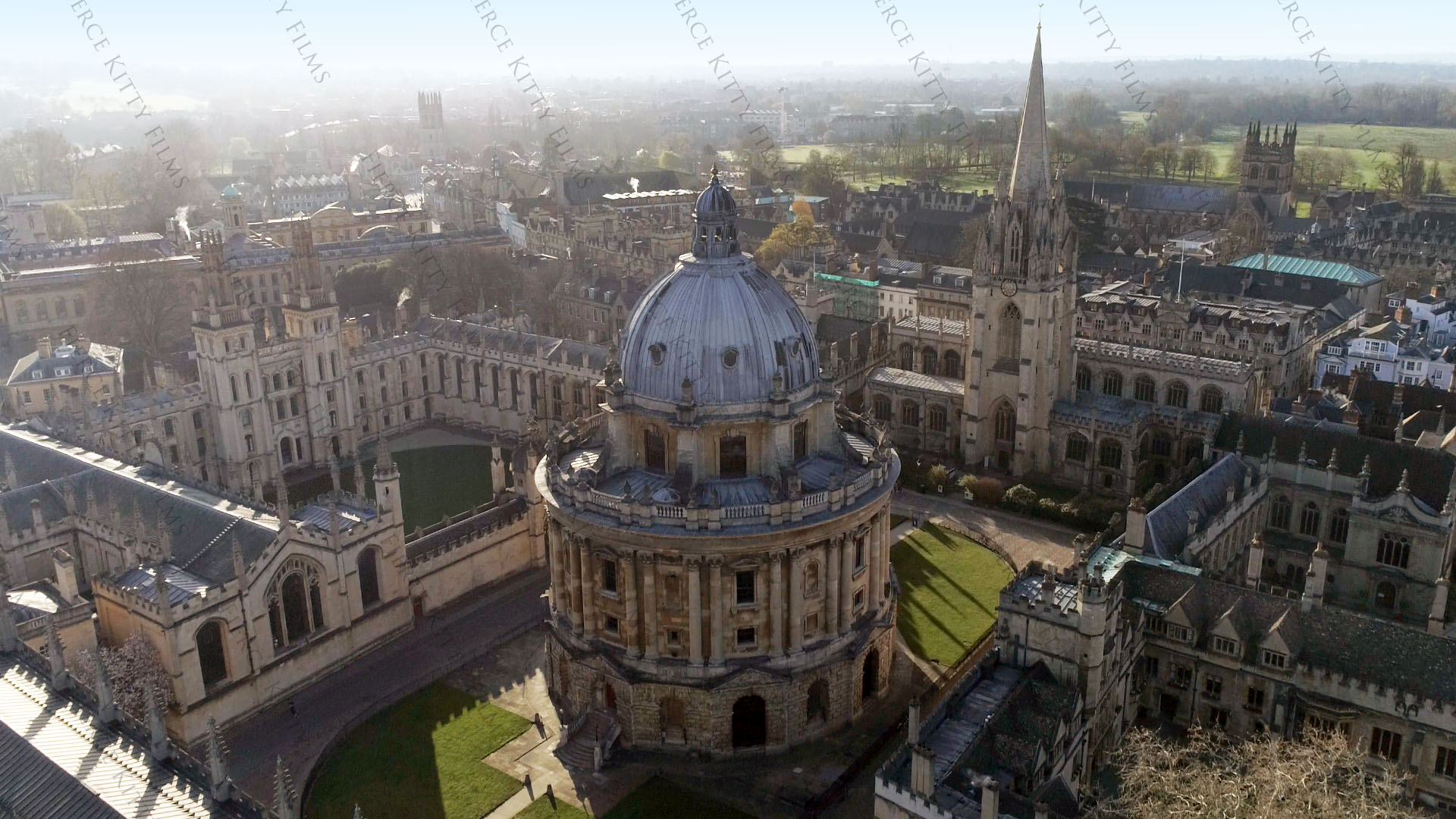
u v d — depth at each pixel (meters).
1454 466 132.62
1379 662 97.94
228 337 173.62
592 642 110.19
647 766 106.44
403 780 104.31
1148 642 109.81
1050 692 96.81
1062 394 179.00
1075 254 173.62
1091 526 156.50
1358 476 136.25
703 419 105.75
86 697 91.31
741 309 107.50
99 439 160.38
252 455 181.00
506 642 129.50
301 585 120.38
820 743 109.69
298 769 106.00
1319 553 105.00
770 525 101.94
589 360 191.62
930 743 91.31
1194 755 98.50
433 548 135.62
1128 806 89.19
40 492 133.88
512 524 145.25
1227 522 133.12
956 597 137.12
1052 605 99.06
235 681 113.06
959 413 186.25
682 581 104.06
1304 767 81.19
